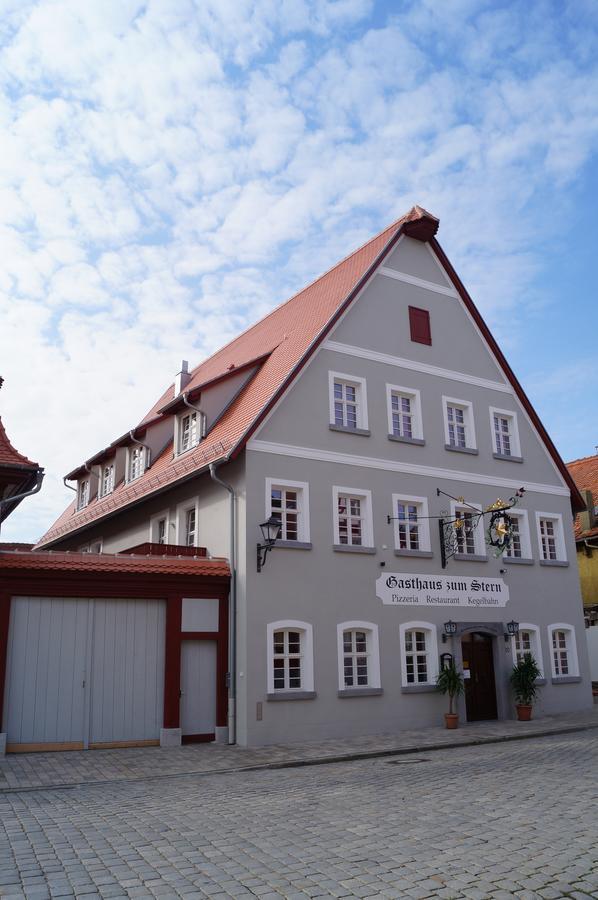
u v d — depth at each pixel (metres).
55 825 8.77
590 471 35.00
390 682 19.39
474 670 21.64
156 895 6.11
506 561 23.05
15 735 15.36
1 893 6.20
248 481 18.22
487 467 23.61
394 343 22.31
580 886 6.19
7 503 16.45
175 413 22.48
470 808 9.17
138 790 11.53
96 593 16.52
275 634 18.06
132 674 16.67
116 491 26.28
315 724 17.81
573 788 10.38
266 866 6.86
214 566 17.97
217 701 17.41
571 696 23.58
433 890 6.14
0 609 15.55
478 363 24.47
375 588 19.75
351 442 20.41
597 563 30.45
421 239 24.06
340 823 8.53
